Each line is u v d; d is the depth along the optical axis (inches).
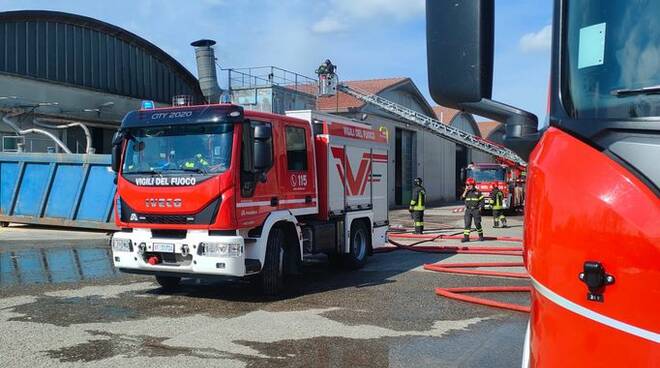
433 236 692.1
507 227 853.2
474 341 249.0
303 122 375.6
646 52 70.9
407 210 1326.3
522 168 1081.4
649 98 68.9
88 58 1007.6
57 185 691.4
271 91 987.3
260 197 328.2
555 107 77.6
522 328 270.1
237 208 310.3
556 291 67.6
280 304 320.5
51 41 943.0
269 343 245.3
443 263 473.1
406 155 1540.4
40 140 904.3
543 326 69.8
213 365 216.2
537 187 73.0
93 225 666.2
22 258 485.7
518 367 215.0
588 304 64.6
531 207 74.7
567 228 66.8
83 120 984.3
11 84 871.7
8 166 716.0
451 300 330.6
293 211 358.6
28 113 877.2
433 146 1715.1
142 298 335.6
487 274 414.3
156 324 275.6
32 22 911.7
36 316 289.6
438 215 1162.0
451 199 1898.4
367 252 460.4
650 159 65.3
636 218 62.1
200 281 390.9
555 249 67.9
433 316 293.1
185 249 312.3
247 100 1001.5
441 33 85.5
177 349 235.9
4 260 474.9
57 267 442.6
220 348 237.6
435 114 1680.6
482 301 317.4
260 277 336.5
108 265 452.4
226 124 313.3
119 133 337.1
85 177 674.8
